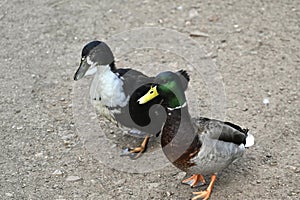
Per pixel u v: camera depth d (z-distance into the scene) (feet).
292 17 39.93
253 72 34.32
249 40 37.63
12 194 25.21
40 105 31.71
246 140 25.03
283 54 36.01
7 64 35.63
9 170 26.71
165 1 42.39
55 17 40.83
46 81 34.01
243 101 31.71
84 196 25.14
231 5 41.57
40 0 42.80
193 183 25.58
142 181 26.05
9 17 40.83
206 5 41.70
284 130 29.17
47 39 38.34
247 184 25.50
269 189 25.18
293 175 25.98
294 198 24.63
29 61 35.99
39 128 29.76
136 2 42.39
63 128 29.81
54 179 26.20
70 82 33.91
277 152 27.58
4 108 31.35
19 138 28.94
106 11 41.45
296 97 31.86
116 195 25.20
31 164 27.14
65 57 36.45
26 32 39.11
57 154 27.86
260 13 40.50
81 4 42.34
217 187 25.38
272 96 32.04
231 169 26.50
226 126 23.95
